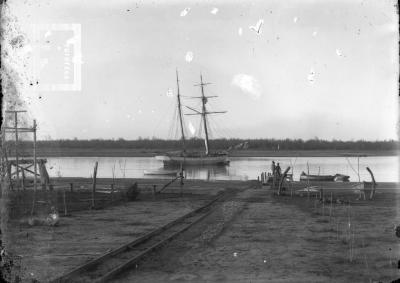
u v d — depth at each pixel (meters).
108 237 14.47
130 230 15.85
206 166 89.94
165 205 23.48
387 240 14.09
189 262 11.37
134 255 11.97
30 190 22.69
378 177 58.03
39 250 11.51
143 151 172.38
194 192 30.39
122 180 38.84
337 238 14.52
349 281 9.76
